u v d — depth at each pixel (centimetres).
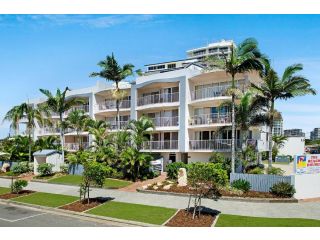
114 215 1703
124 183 2747
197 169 1585
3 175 3684
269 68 2453
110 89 4444
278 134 6444
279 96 2470
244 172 2662
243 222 1514
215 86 3409
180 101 3500
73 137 5266
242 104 2611
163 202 2005
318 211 1767
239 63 2475
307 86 2383
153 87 3881
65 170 3419
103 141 3450
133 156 2878
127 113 4447
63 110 3881
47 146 4241
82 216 1756
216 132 3109
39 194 2398
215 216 1636
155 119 3712
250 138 3494
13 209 1977
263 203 1959
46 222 1620
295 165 2156
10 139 4675
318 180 2194
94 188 2573
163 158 3706
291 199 2005
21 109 3812
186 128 3441
